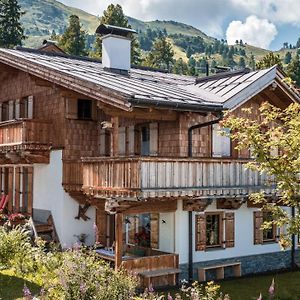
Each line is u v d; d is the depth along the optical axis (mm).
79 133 19922
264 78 18625
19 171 22531
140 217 18484
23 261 14805
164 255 16422
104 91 15547
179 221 16875
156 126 18500
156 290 15773
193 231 17281
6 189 23922
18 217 20250
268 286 16797
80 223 19641
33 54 21516
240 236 18578
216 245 18094
